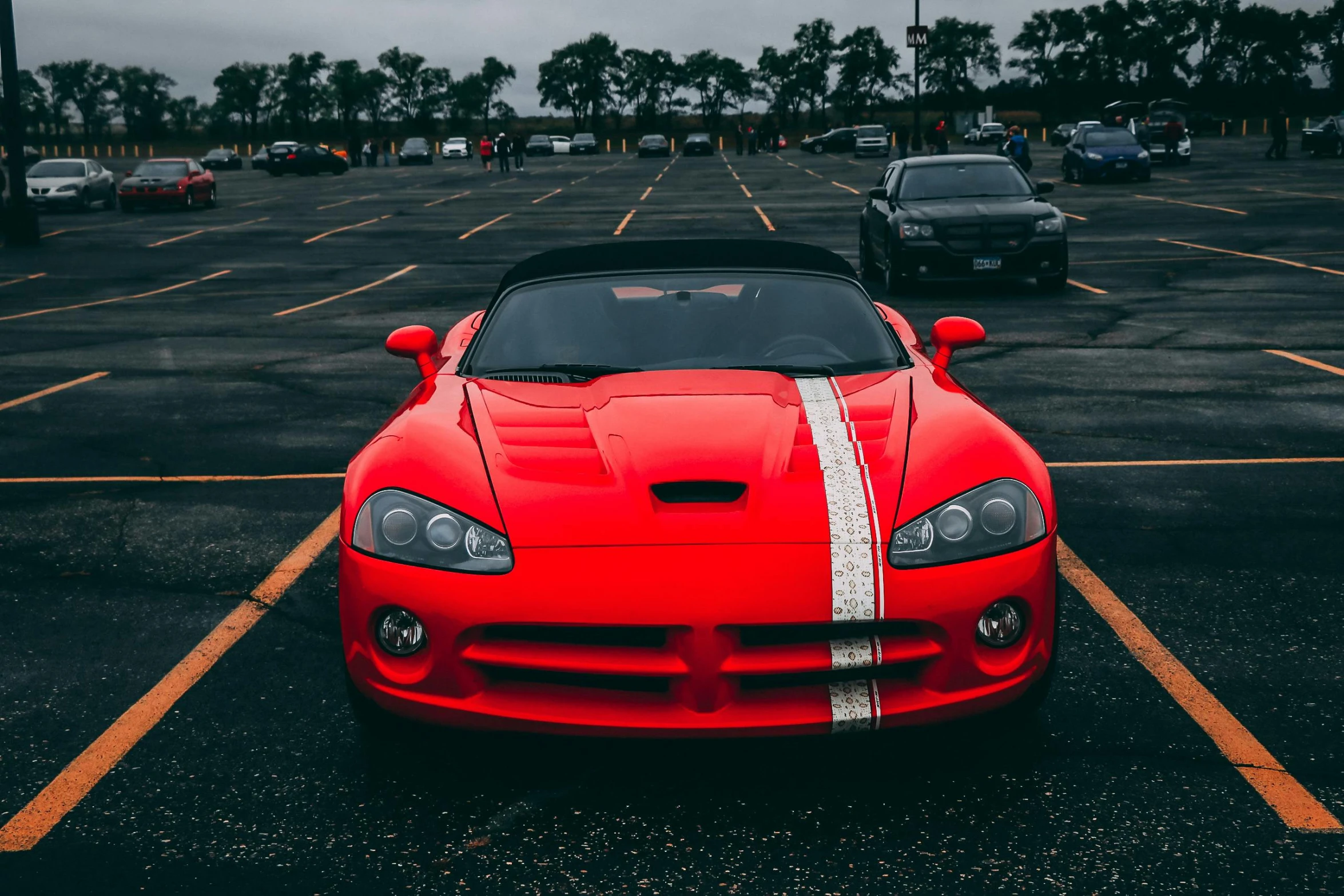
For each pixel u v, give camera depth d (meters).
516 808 2.92
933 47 152.75
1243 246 17.64
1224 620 4.04
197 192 34.56
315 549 5.00
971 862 2.64
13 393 8.73
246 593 4.49
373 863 2.68
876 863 2.65
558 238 23.70
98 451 6.84
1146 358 9.25
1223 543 4.84
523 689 2.84
